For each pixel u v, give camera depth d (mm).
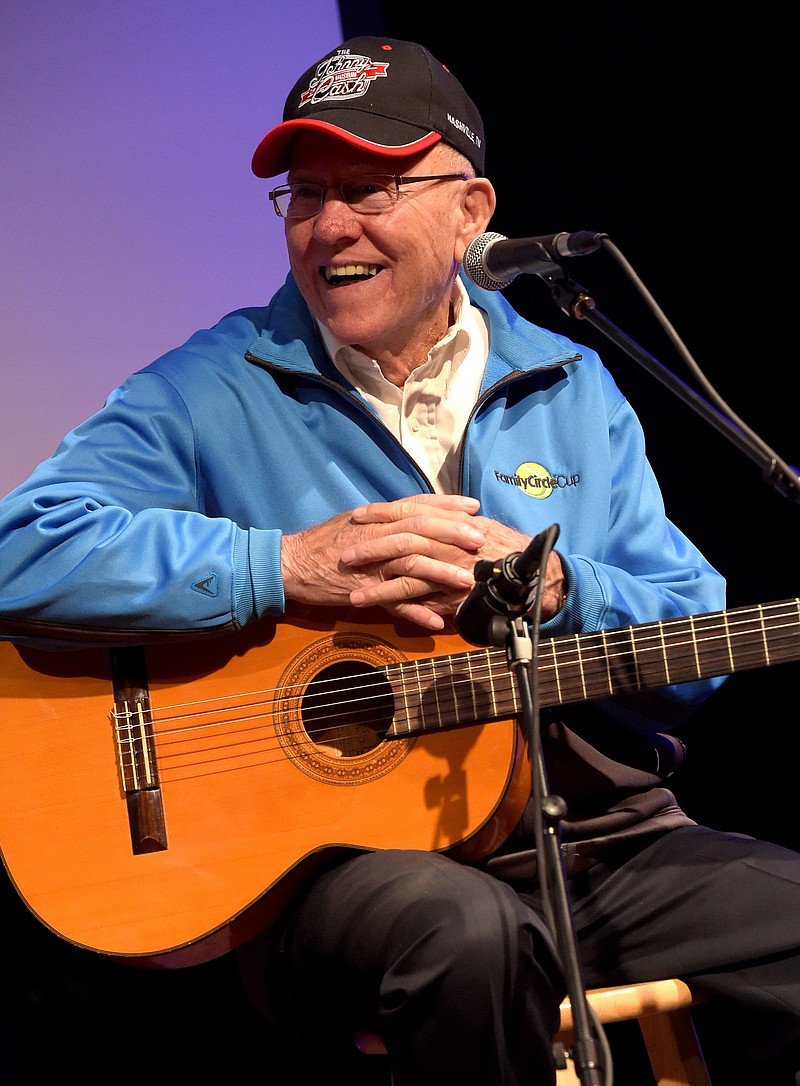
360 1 4766
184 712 2893
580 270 4875
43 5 4379
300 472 3252
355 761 2889
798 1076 2766
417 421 3391
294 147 3277
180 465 3238
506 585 2324
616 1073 4281
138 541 2920
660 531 3457
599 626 3043
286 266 4594
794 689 4766
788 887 2914
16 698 2893
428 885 2555
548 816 2135
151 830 2809
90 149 4383
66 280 4305
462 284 3533
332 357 3355
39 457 4203
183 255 4457
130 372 4355
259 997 3049
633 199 4840
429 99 3283
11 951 3877
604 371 3652
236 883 2783
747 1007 2857
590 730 3160
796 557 4754
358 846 2816
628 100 4828
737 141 4750
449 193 3289
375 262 3201
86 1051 3912
